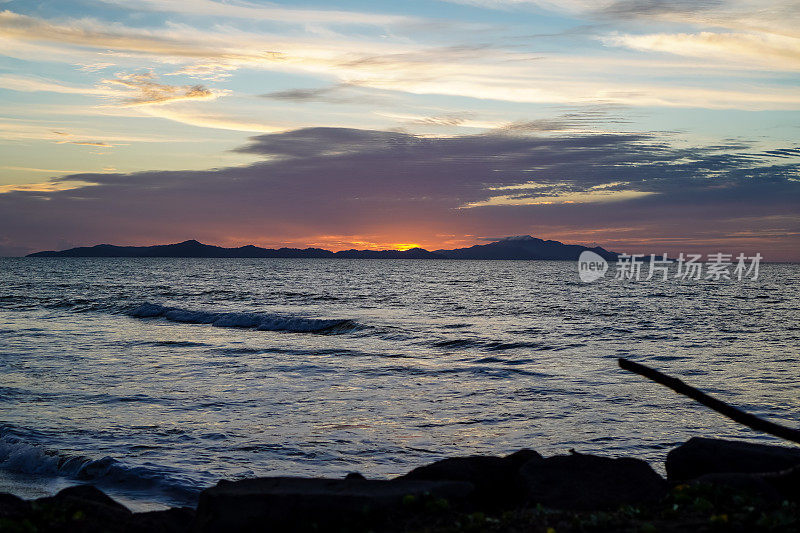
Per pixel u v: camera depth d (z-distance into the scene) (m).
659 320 44.47
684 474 8.09
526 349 29.03
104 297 67.12
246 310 52.69
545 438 13.88
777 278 156.62
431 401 17.66
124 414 15.80
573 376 21.58
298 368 23.36
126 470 11.36
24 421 14.94
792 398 18.09
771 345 30.59
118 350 27.92
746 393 18.84
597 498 6.72
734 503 6.26
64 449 12.74
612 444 13.39
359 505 5.98
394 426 14.87
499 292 84.50
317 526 5.86
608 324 41.56
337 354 27.30
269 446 13.11
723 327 39.47
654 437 13.88
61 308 53.00
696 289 95.88
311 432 14.27
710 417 15.62
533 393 18.67
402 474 11.37
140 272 160.38
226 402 17.34
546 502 6.73
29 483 11.06
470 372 22.59
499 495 7.27
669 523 5.61
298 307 56.84
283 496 6.03
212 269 194.12
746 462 7.73
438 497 6.29
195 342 31.12
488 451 12.88
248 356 26.47
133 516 6.87
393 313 50.66
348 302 64.00
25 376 20.95
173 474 11.23
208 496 6.10
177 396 18.03
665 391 18.75
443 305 60.03
